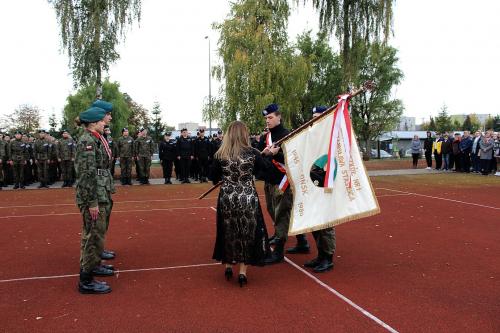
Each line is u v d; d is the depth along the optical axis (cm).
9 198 1268
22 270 555
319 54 3819
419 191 1337
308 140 535
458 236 725
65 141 1595
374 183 1598
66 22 2027
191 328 382
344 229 783
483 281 500
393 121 4112
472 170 2059
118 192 1393
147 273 541
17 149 1523
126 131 1666
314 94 3756
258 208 491
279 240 584
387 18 1864
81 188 455
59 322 396
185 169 1703
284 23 2316
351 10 1941
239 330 377
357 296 456
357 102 3956
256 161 495
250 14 2270
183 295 463
